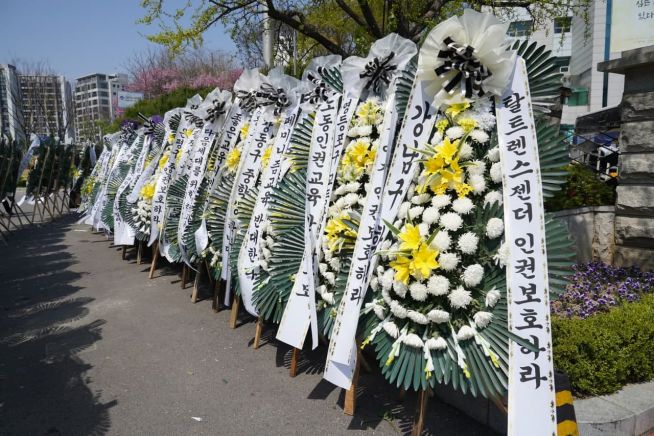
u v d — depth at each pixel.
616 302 4.64
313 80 4.50
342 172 3.90
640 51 5.39
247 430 3.33
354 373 3.44
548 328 2.66
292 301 3.94
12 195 11.54
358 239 3.35
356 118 4.03
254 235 4.54
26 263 8.44
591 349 3.37
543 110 3.07
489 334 2.79
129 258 8.54
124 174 8.96
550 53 3.03
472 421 3.39
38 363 4.40
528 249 2.78
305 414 3.51
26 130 28.73
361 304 3.23
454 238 2.93
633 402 3.25
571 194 6.21
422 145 3.22
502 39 2.96
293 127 4.65
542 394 2.60
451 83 3.11
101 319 5.50
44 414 3.55
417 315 2.88
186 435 3.28
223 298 6.04
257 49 11.89
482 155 3.06
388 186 3.28
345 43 10.11
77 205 17.00
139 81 25.00
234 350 4.59
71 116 31.69
